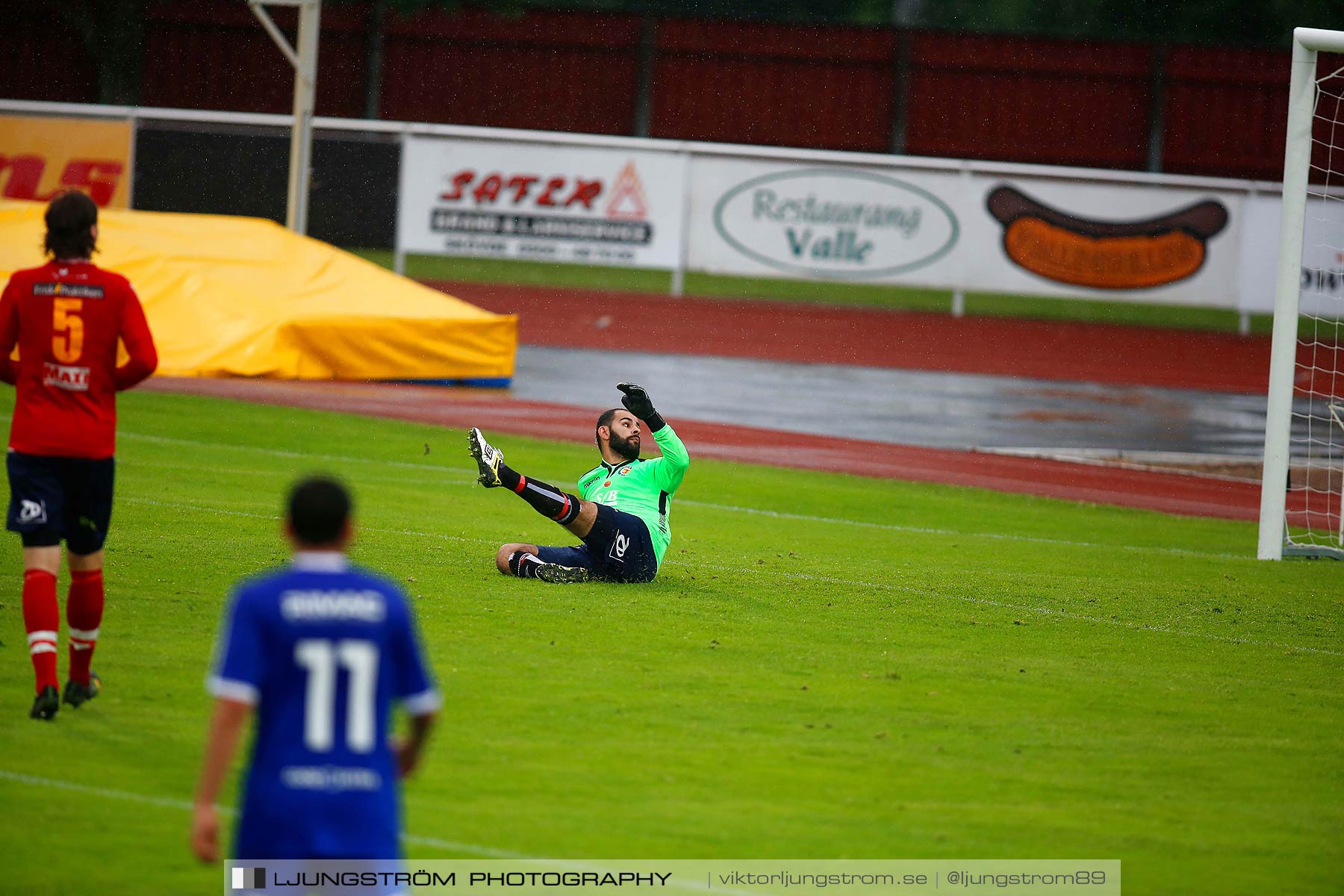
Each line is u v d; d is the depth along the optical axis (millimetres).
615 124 170625
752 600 35844
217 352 80000
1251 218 135875
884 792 22047
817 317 140875
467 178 135375
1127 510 62438
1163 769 23859
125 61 182625
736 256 137375
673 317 134625
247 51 168875
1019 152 166750
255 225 91875
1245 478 75000
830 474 65938
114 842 18500
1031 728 25844
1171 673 30828
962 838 20281
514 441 68438
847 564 42719
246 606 13844
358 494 50281
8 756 21328
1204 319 163500
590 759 22828
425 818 20016
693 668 28672
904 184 136500
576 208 136000
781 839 19922
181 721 23484
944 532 52500
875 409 90688
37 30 181750
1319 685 30516
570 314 133125
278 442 62188
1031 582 41375
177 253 85188
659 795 21406
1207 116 164000
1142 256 136750
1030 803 21859
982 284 138125
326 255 91375
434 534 42906
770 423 82312
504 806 20609
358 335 84188
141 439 59719
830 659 30078
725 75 168625
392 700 14258
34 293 23406
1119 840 20469
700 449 71250
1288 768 24266
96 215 23875
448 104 170875
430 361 87062
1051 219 136750
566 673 27719
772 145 169375
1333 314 134625
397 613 14148
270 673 13805
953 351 124188
